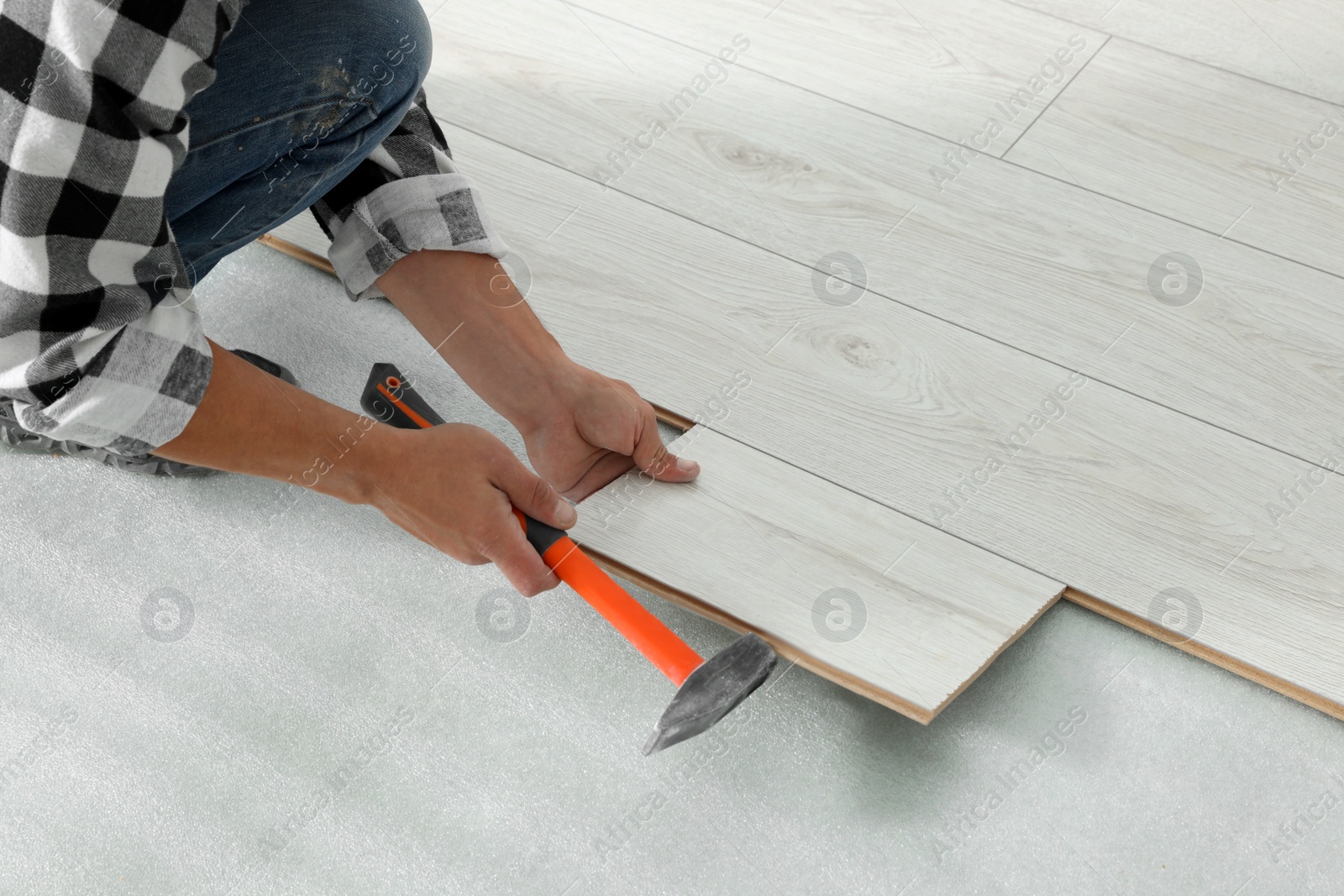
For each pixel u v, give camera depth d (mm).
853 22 1314
